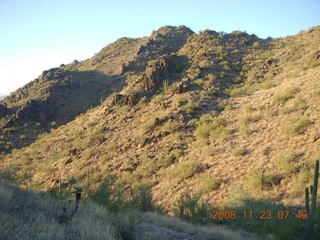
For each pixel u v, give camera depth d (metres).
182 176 22.41
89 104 69.50
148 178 24.30
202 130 28.55
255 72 43.03
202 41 59.94
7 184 8.99
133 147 31.09
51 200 8.27
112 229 6.49
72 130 47.19
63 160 33.94
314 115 23.08
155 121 33.25
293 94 28.84
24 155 43.09
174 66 50.16
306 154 18.84
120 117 40.72
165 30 114.12
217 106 34.50
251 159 21.31
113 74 86.81
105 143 34.75
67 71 85.31
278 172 18.28
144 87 45.22
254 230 10.96
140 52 91.75
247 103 32.94
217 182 19.59
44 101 63.56
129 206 10.49
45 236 5.05
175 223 10.00
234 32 66.12
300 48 46.88
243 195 14.99
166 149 27.89
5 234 4.68
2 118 59.59
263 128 25.38
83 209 7.95
